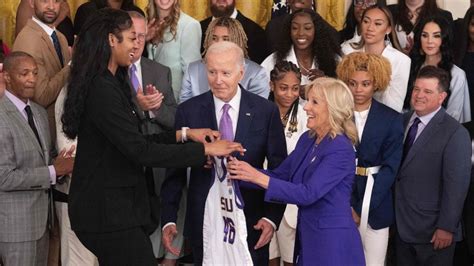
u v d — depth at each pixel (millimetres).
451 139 4434
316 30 5258
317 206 3559
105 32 3326
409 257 4652
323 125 3590
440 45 5184
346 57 4523
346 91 3574
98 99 3279
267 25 5820
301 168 3635
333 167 3490
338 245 3520
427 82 4461
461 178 4391
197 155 3426
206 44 4891
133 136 3301
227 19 4898
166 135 3713
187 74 4926
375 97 5027
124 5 5605
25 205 4289
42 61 4848
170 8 5191
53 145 4809
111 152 3355
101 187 3338
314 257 3547
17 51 4527
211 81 3717
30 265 4355
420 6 5719
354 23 5750
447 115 4531
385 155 4453
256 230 3881
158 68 4824
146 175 4449
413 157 4527
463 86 5230
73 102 3322
